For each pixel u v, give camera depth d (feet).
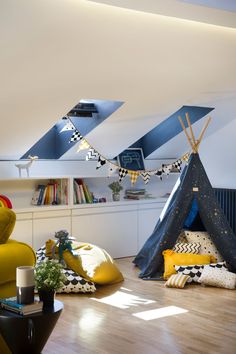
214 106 22.15
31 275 11.25
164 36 15.66
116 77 17.20
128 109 19.70
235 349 12.66
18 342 11.07
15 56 14.67
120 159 24.17
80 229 21.83
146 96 19.08
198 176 20.20
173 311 15.57
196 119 23.09
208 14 14.30
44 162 22.12
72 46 14.93
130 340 13.21
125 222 23.11
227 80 19.67
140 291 17.83
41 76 15.96
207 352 12.47
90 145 20.15
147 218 23.84
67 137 21.76
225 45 17.16
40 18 13.39
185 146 25.34
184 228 21.42
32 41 14.23
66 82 16.65
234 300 16.72
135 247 23.49
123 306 16.10
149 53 16.37
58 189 21.72
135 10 13.64
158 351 12.53
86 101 20.56
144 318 14.92
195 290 17.94
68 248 18.58
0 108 17.10
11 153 20.53
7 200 20.06
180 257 19.43
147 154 25.04
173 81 18.60
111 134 21.57
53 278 11.57
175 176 26.40
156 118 21.15
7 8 12.76
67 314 15.29
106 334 13.62
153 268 19.71
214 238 19.98
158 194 25.73
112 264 19.08
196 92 19.95
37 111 17.83
